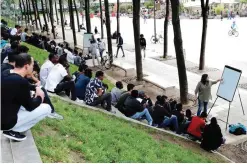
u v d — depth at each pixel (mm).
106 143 7180
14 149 5355
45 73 10781
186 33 43438
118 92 12203
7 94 5008
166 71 21734
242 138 11664
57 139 6375
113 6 87688
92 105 10742
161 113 11359
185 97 15086
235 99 15914
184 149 9383
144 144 8266
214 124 10188
